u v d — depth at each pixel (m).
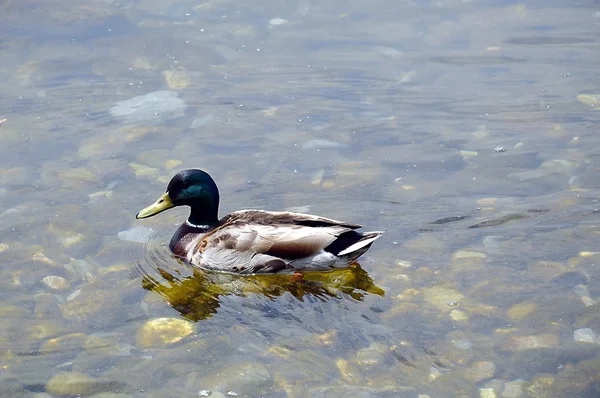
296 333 8.45
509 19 15.98
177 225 10.97
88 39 15.41
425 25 15.84
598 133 12.64
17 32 15.55
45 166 11.95
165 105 13.59
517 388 7.54
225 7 16.58
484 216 10.62
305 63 14.70
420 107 13.48
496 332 8.36
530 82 14.05
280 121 13.16
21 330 8.52
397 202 11.05
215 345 8.26
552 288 9.09
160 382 7.73
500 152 12.25
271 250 9.66
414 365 7.87
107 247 10.19
